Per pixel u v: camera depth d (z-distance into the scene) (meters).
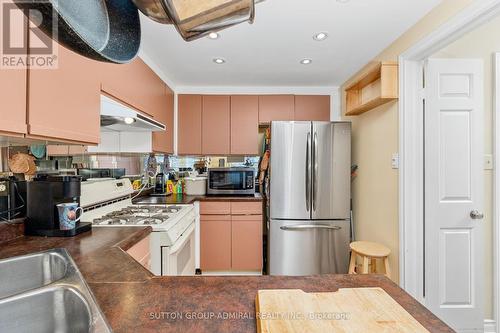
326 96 2.91
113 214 1.70
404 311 0.56
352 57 2.20
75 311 0.62
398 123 1.83
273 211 2.40
